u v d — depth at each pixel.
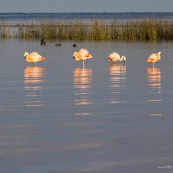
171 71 23.22
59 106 15.37
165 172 9.66
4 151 10.84
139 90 18.11
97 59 28.92
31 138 11.81
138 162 10.17
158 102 15.96
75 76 21.70
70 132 12.34
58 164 10.08
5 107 15.23
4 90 18.17
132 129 12.59
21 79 20.84
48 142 11.49
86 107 15.24
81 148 11.05
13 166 9.97
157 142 11.45
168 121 13.42
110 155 10.58
